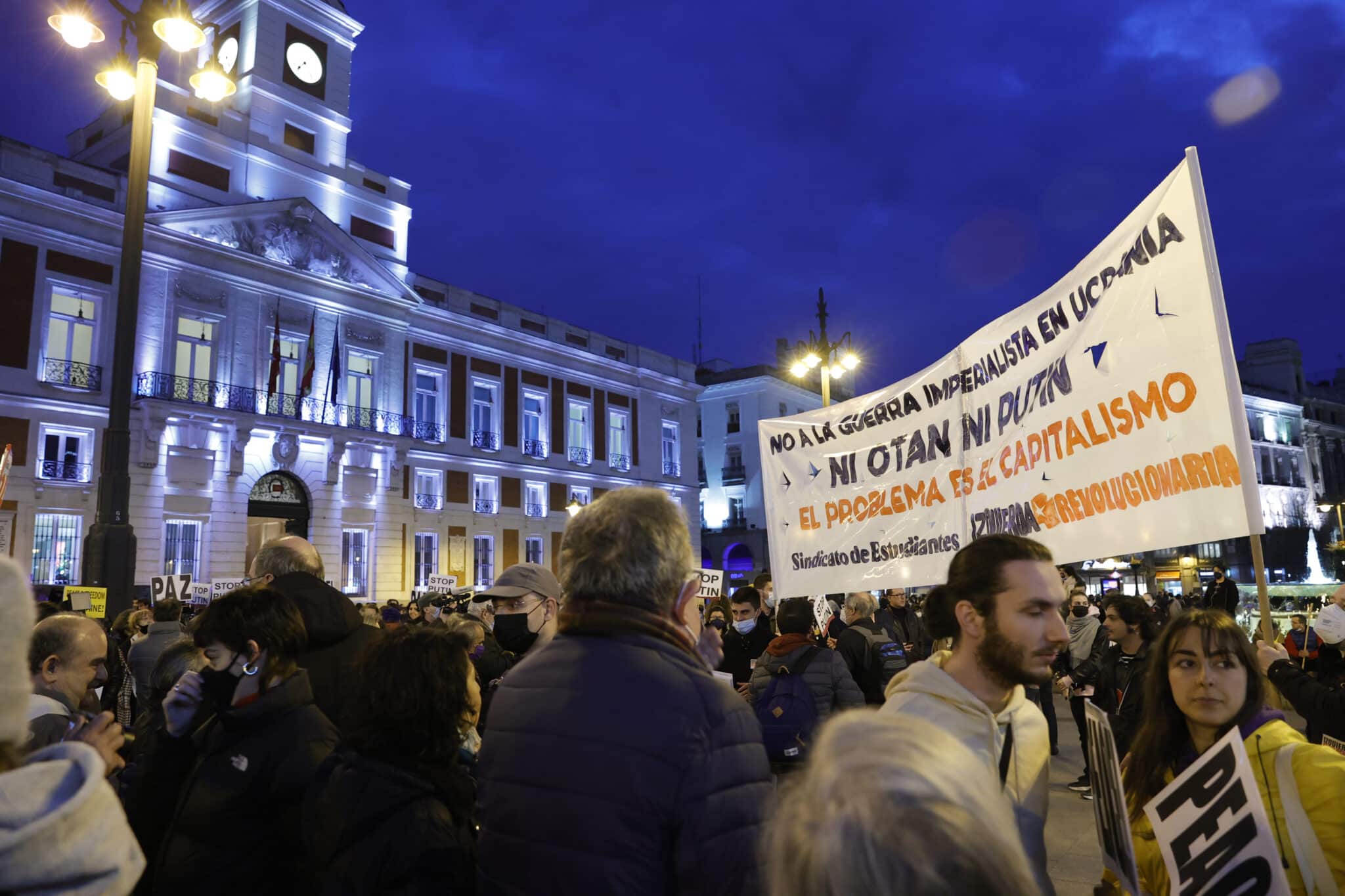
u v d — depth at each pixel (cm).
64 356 2283
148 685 647
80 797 115
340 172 2995
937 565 444
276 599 259
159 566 2330
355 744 215
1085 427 342
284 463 2623
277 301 2683
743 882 158
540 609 409
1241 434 277
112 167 2614
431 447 3084
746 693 587
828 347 1612
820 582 516
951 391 440
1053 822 628
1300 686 318
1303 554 4809
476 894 197
